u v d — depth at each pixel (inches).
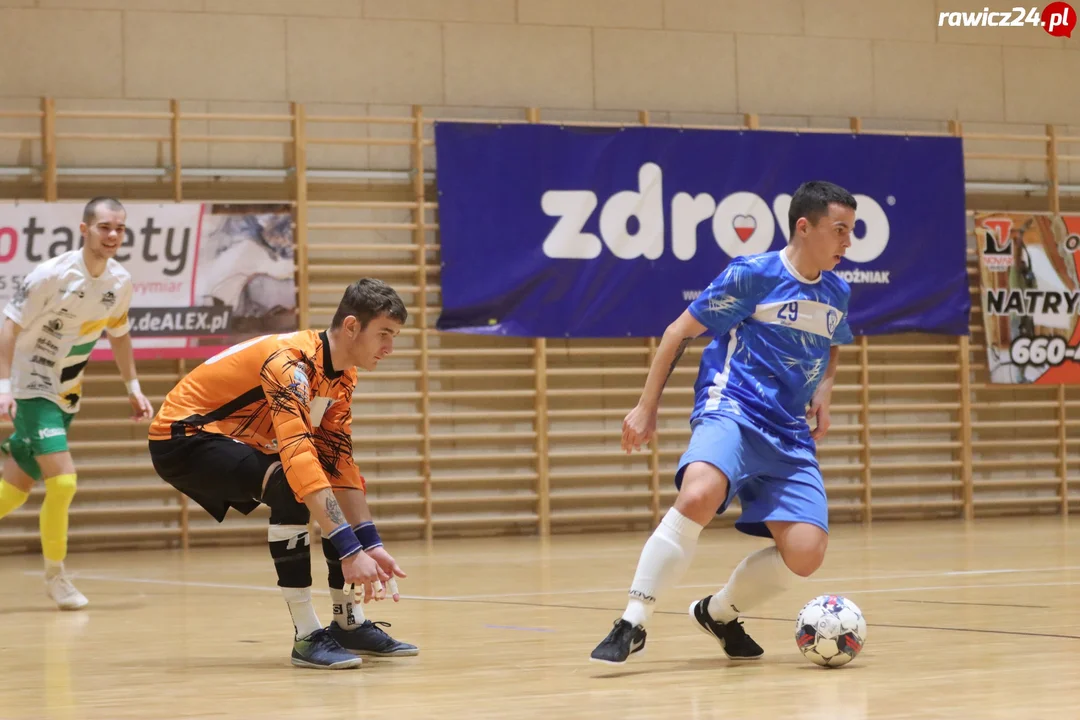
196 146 639.1
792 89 719.1
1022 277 721.6
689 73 705.6
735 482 203.9
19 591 397.1
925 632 243.0
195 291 613.6
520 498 661.3
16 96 618.8
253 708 170.2
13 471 347.6
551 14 687.1
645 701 170.1
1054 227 727.1
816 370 213.9
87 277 336.5
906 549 494.6
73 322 338.6
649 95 699.4
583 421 679.7
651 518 684.1
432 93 669.9
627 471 681.0
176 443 218.2
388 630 267.3
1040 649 215.0
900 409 717.9
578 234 663.1
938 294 708.0
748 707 163.6
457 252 649.6
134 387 359.3
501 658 219.0
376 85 663.1
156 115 614.2
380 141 652.1
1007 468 737.6
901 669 195.6
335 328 213.6
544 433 664.4
